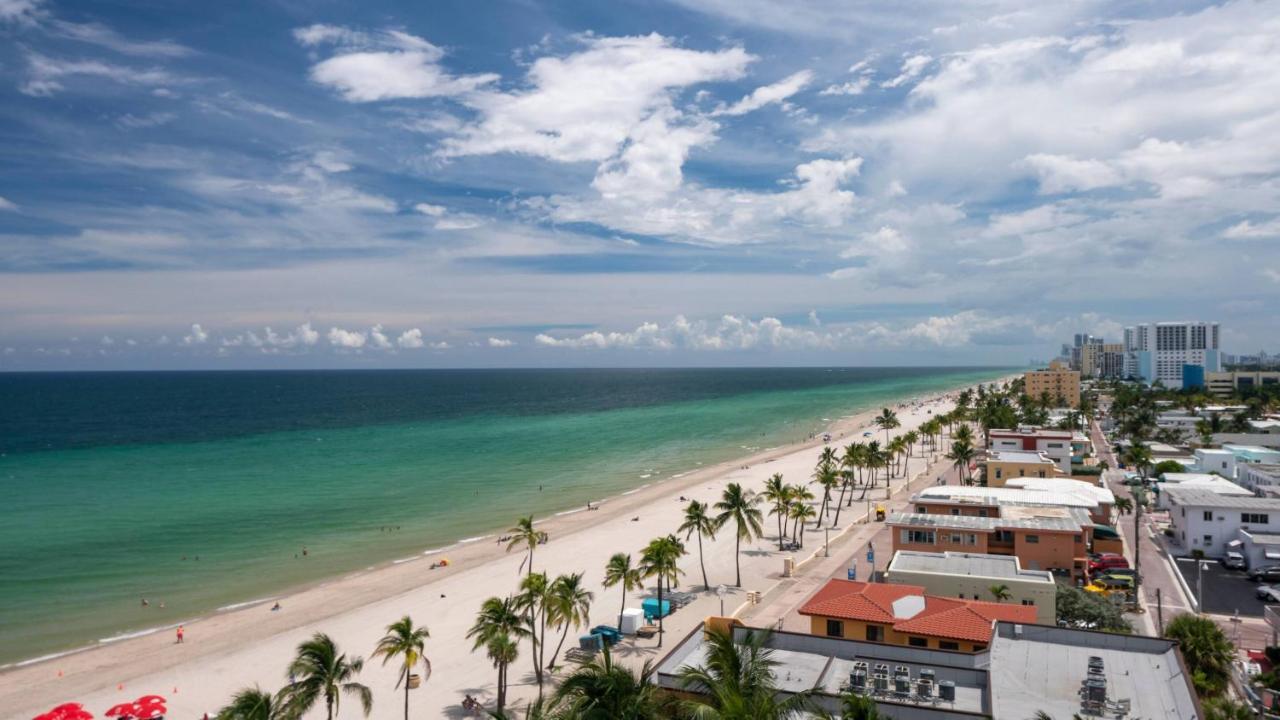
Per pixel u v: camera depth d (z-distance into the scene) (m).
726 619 44.53
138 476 168.88
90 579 95.00
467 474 173.12
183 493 149.12
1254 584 81.38
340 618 80.50
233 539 114.81
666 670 39.66
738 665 33.81
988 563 67.12
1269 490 109.44
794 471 175.38
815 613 51.16
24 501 141.38
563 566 98.25
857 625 50.12
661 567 72.25
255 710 41.12
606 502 141.88
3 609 84.12
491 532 119.75
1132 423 196.62
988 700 36.38
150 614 82.56
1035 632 43.34
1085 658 40.84
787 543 107.19
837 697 34.34
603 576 93.06
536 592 59.78
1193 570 87.12
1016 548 79.12
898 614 49.66
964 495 97.56
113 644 73.75
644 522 123.06
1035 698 36.72
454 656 69.19
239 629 77.56
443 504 140.00
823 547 105.50
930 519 84.19
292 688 43.59
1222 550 92.50
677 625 75.00
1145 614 71.38
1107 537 93.56
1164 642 40.91
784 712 32.31
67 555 105.75
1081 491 103.56
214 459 194.75
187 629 77.81
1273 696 47.22
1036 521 82.50
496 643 52.81
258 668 67.44
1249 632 66.12
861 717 31.94
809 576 90.88
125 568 99.81
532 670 65.81
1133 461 146.62
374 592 89.50
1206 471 138.62
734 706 29.81
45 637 75.69
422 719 56.84
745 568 95.56
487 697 60.41
